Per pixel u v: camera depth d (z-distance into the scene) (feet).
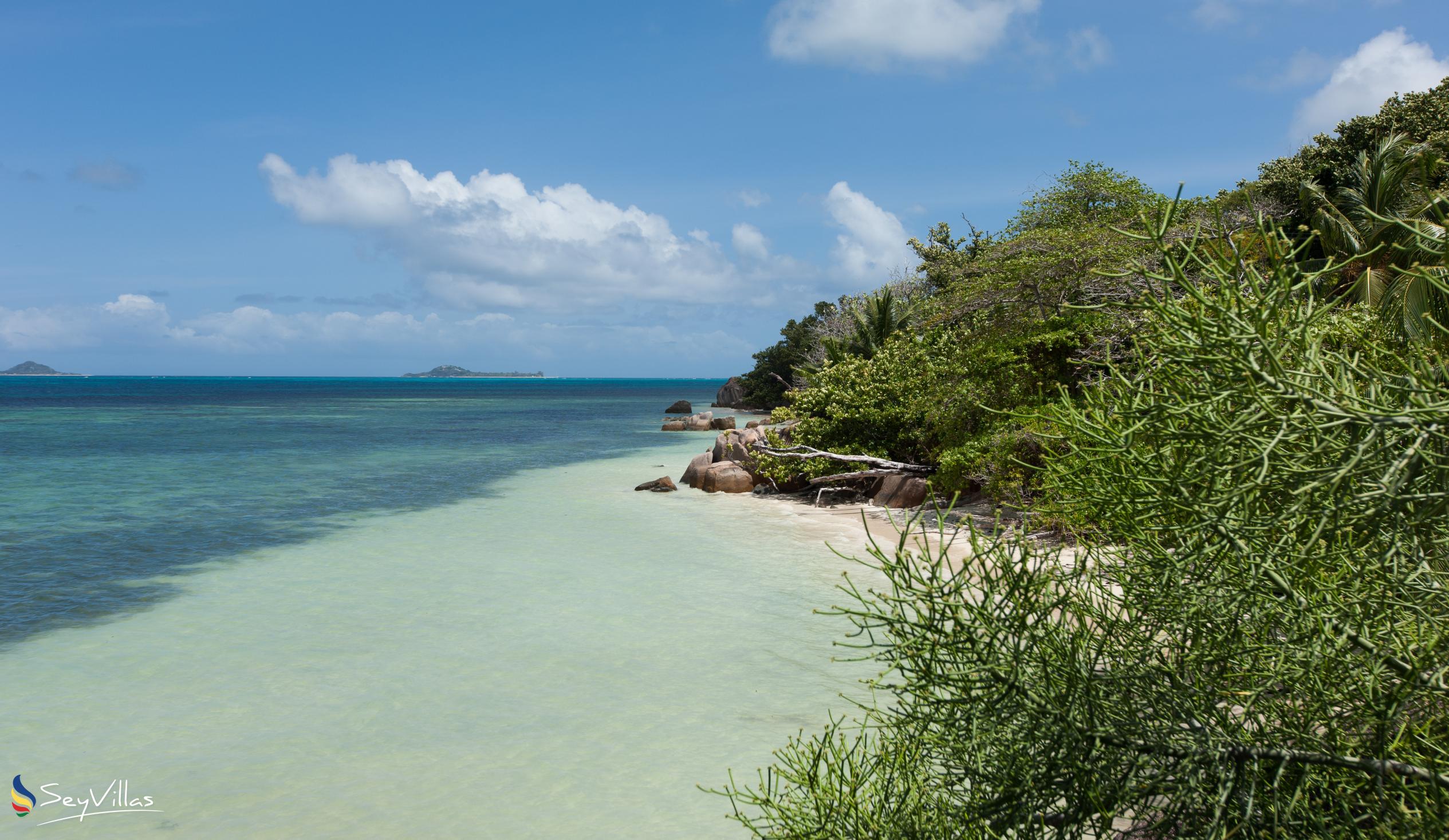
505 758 22.88
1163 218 7.72
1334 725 8.18
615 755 22.98
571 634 33.78
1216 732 8.39
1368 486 7.00
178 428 175.42
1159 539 8.75
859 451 73.05
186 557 49.37
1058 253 57.00
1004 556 8.96
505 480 86.63
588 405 319.27
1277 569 7.85
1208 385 7.45
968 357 64.34
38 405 295.07
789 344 216.74
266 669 30.01
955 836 9.95
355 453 117.08
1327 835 7.70
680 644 32.32
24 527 59.47
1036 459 46.32
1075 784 8.57
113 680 29.04
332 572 45.14
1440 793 7.26
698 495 75.05
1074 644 8.51
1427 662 7.47
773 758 22.56
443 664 30.37
